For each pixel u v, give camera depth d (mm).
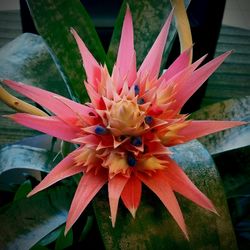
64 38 385
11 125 818
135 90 301
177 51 790
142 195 322
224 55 302
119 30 405
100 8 879
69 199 382
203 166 329
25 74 429
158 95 300
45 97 298
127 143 291
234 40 1100
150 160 289
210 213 318
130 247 301
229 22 1312
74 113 299
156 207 316
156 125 288
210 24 766
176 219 270
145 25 400
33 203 373
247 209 444
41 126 299
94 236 413
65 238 423
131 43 322
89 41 398
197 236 312
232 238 315
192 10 825
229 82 979
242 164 388
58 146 485
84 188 283
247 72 1012
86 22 395
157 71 322
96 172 287
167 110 301
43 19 379
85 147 288
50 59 440
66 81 378
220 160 392
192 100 777
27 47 451
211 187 322
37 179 482
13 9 1255
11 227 356
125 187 287
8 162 401
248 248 430
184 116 295
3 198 478
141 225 309
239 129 380
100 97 297
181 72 297
